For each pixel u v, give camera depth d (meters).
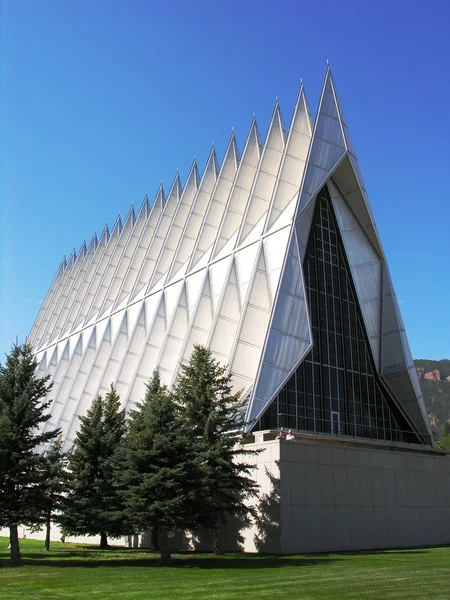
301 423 34.72
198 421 26.19
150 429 23.66
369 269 41.50
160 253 52.19
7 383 24.73
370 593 13.89
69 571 19.98
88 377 53.38
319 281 38.84
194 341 39.94
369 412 39.06
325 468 30.16
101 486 28.94
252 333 35.44
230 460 25.67
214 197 47.09
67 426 53.97
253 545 28.47
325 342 37.88
